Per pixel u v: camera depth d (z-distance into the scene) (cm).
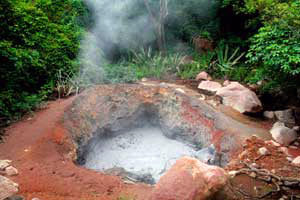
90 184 328
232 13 973
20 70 541
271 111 578
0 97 484
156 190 239
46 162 374
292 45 441
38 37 589
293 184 333
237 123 524
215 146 488
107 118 587
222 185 240
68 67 664
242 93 600
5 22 522
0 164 345
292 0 484
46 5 648
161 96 625
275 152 418
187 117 584
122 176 428
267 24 506
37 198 281
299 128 506
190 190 230
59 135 443
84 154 520
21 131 445
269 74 564
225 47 935
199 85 722
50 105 546
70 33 706
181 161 258
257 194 320
